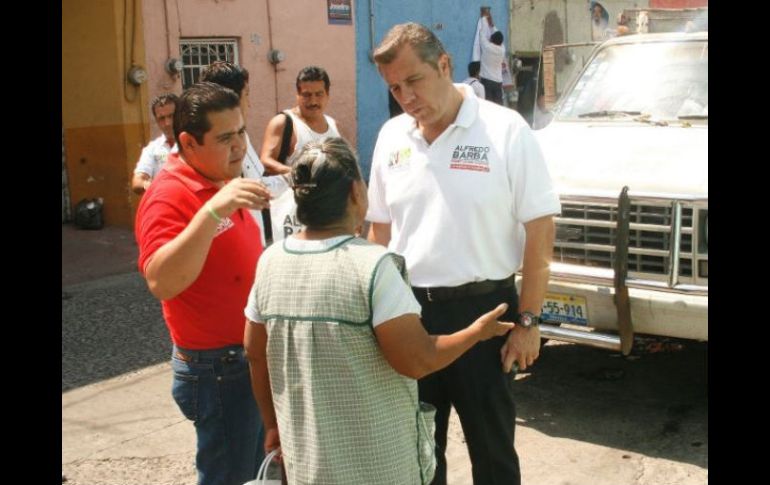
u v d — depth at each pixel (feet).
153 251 8.60
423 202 9.96
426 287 10.00
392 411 7.43
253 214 12.45
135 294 23.91
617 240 14.32
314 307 7.30
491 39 47.14
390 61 9.16
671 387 16.28
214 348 9.21
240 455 9.52
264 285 7.70
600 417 15.03
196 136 8.91
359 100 41.24
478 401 9.92
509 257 10.01
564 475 13.01
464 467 13.52
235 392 9.33
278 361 7.63
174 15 32.37
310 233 7.64
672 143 15.71
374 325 7.20
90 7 30.76
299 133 17.38
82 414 15.76
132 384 17.22
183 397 9.45
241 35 35.19
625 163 15.28
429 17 44.47
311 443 7.39
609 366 17.43
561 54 20.47
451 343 7.47
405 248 10.19
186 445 14.56
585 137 16.96
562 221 15.28
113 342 19.76
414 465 7.61
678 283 14.26
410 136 10.10
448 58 9.53
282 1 36.70
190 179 9.03
